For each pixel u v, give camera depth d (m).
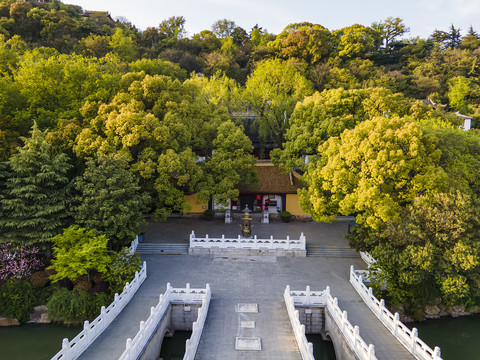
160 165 32.62
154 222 42.97
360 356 19.34
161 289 27.95
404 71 91.00
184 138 35.31
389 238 25.64
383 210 25.67
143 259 33.75
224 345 21.14
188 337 25.66
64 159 30.86
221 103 51.97
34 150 29.16
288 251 34.72
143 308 24.98
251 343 21.31
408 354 19.84
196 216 44.81
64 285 28.20
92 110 35.06
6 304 26.06
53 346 24.19
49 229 28.39
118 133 32.75
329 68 76.31
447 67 86.62
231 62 80.81
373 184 27.25
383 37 106.94
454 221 23.98
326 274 31.08
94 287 27.27
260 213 45.44
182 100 38.41
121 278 27.30
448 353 24.48
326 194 34.62
